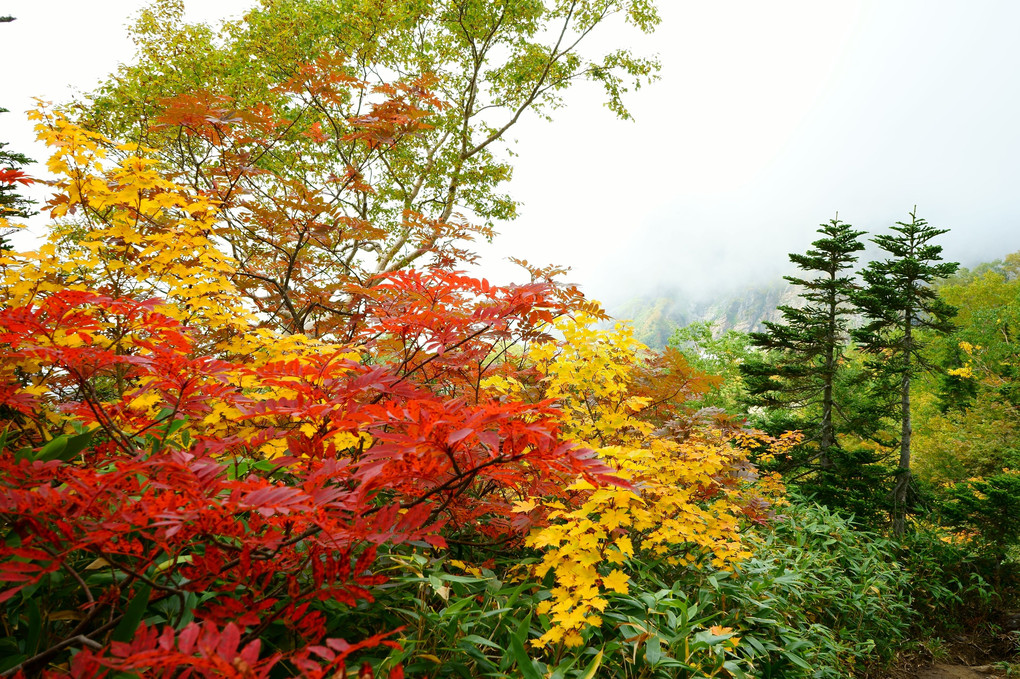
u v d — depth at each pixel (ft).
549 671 5.57
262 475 6.48
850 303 39.14
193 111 10.47
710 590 9.86
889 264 37.88
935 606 24.29
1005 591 27.25
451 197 29.37
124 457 5.09
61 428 7.00
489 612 6.03
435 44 35.14
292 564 4.66
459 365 7.81
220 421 7.06
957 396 41.57
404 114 12.38
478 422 3.98
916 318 38.14
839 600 17.21
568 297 8.43
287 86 12.10
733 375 51.65
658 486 8.72
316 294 11.80
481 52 34.81
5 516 3.74
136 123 25.08
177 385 5.20
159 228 8.27
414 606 6.03
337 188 13.23
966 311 84.02
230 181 11.73
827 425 37.86
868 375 38.04
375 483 4.78
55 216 7.62
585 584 6.12
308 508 3.65
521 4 33.47
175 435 6.49
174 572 4.69
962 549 29.27
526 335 9.74
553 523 8.20
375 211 25.45
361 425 4.97
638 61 36.29
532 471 5.31
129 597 4.62
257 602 4.19
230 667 2.38
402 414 4.42
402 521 4.39
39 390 6.25
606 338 10.23
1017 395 51.24
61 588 4.78
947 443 48.67
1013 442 46.65
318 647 2.95
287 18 28.19
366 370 5.74
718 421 13.43
